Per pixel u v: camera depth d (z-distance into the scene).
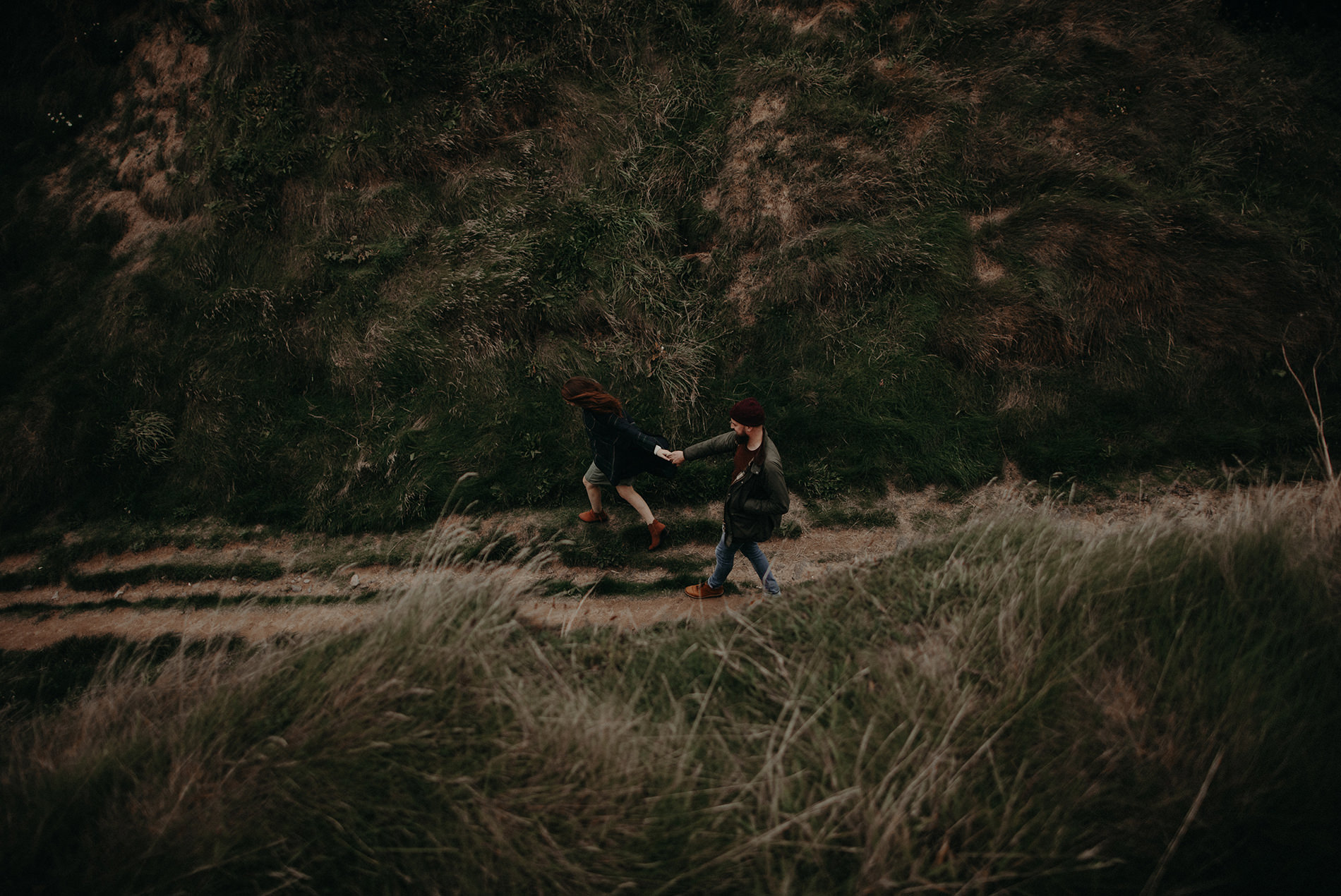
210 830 2.64
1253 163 6.37
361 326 6.40
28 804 2.85
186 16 7.86
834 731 2.90
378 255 6.61
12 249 7.44
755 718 3.10
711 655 3.51
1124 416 5.61
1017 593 3.39
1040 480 5.39
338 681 3.21
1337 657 2.83
